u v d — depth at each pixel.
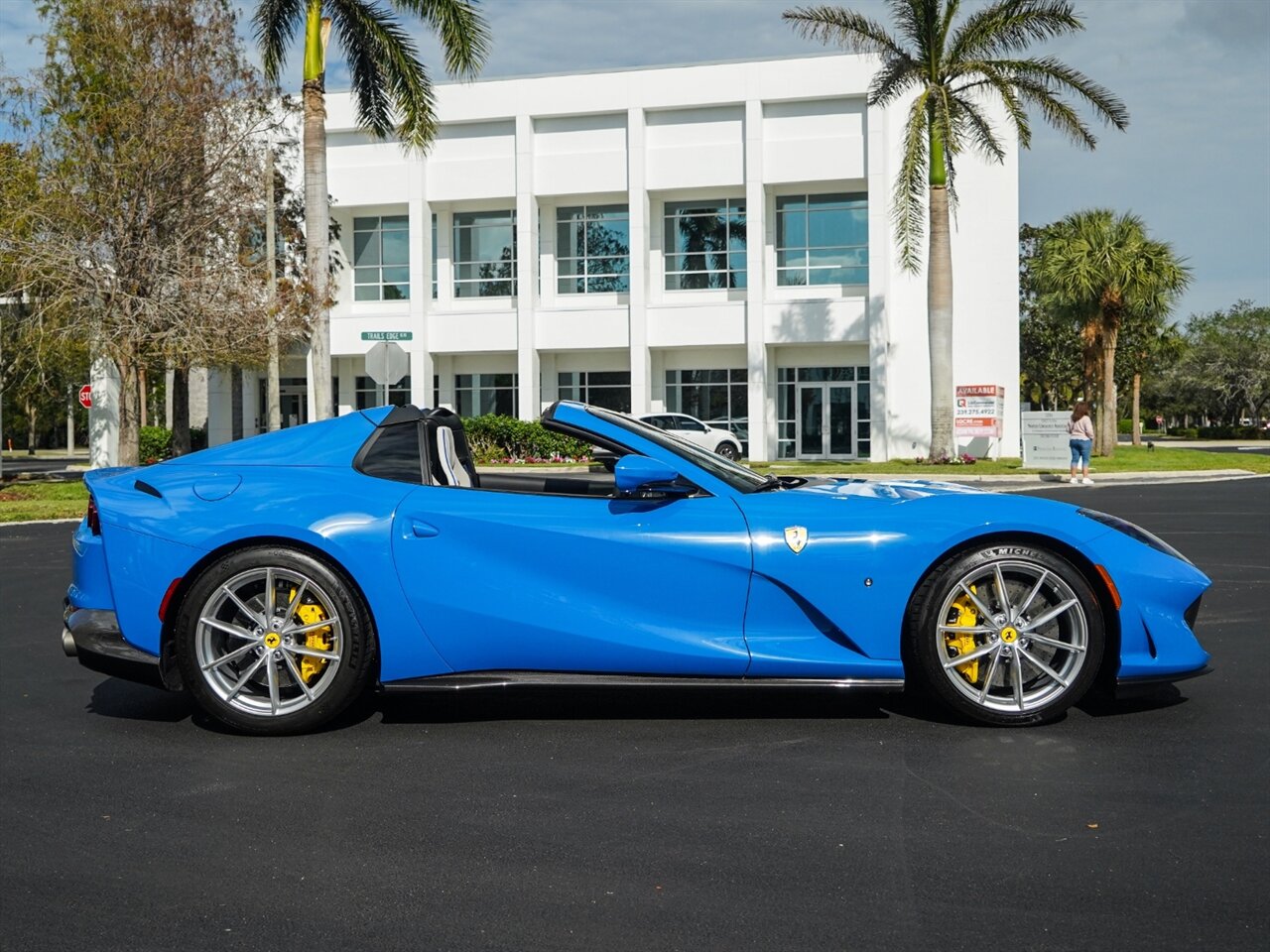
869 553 4.36
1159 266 31.17
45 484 25.06
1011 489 20.84
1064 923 2.71
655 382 33.75
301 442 4.82
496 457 30.84
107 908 2.90
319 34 20.48
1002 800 3.62
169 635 4.54
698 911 2.81
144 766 4.18
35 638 6.92
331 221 34.16
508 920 2.78
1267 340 69.94
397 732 4.60
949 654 4.46
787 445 33.03
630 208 32.38
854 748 4.25
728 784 3.84
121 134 21.23
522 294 33.03
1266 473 25.39
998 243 31.52
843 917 2.76
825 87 31.00
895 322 31.89
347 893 2.97
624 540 4.42
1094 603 4.38
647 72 31.98
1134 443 50.72
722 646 4.38
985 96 31.14
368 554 4.43
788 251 32.59
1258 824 3.37
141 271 21.03
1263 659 5.74
